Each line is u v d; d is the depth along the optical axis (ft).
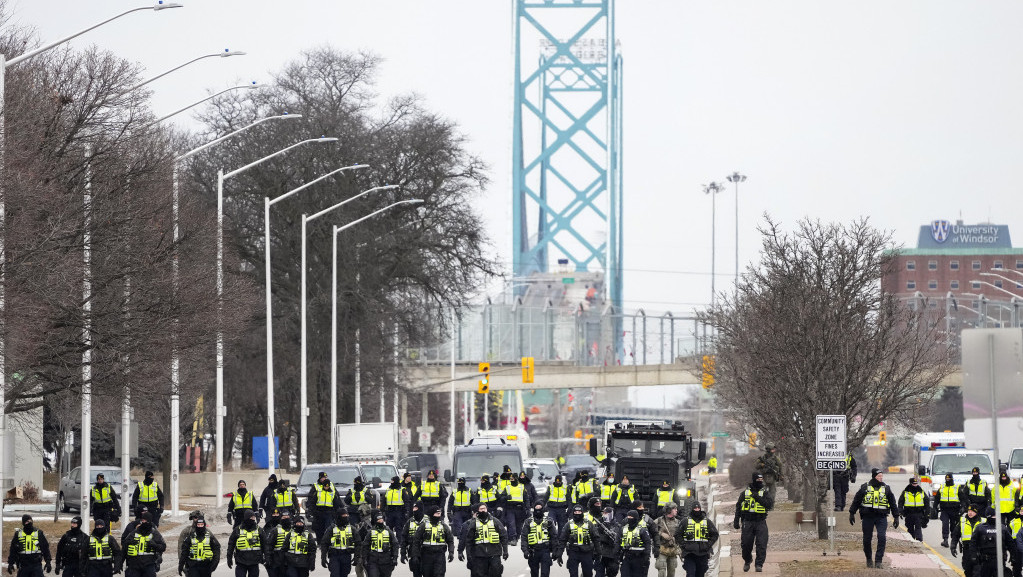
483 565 361.71
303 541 360.07
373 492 490.08
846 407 479.41
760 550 383.65
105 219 454.40
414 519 363.35
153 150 500.33
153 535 355.56
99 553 359.25
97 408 586.45
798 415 492.95
